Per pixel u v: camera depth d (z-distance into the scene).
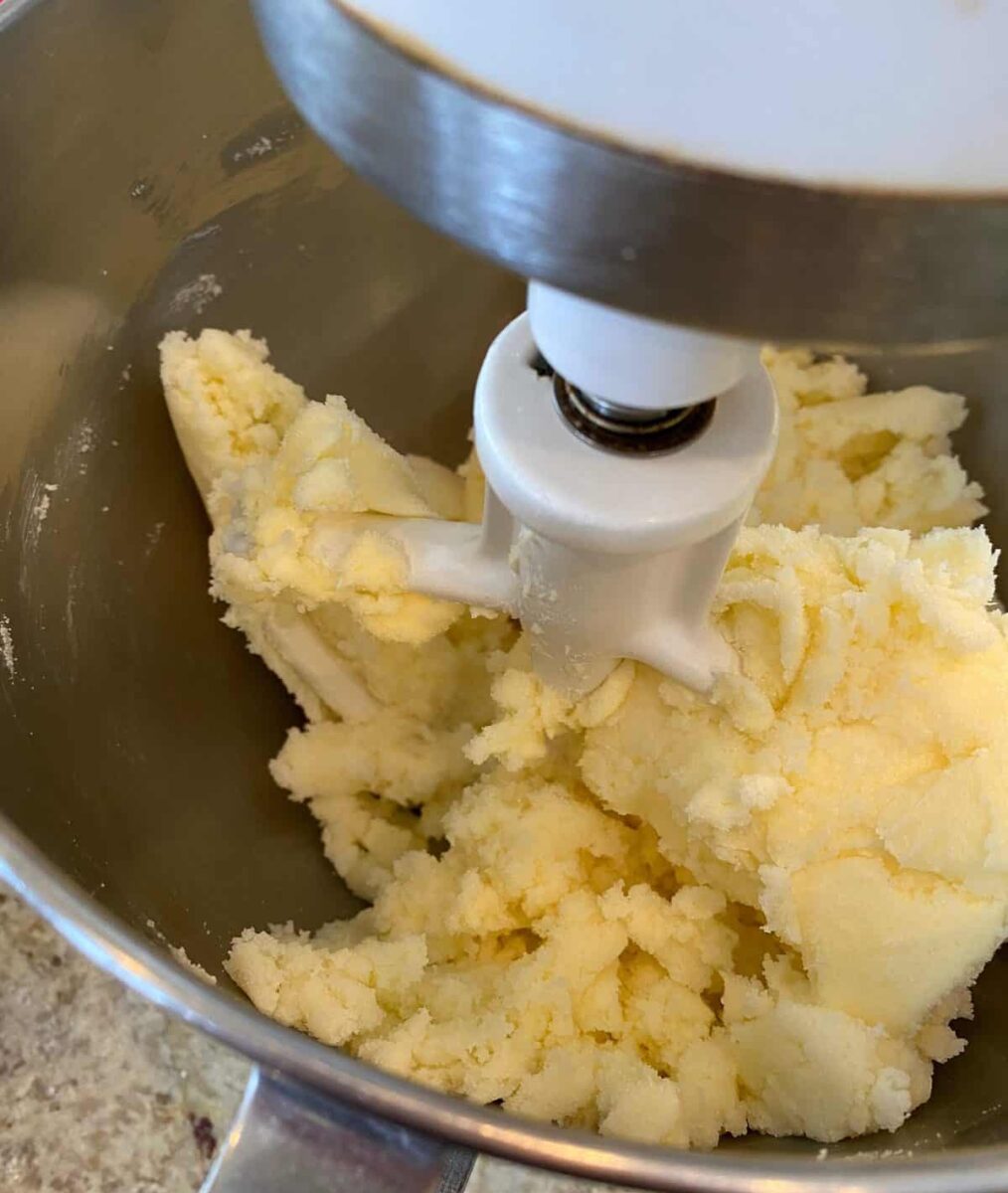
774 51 0.07
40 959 0.21
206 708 0.21
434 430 0.25
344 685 0.21
